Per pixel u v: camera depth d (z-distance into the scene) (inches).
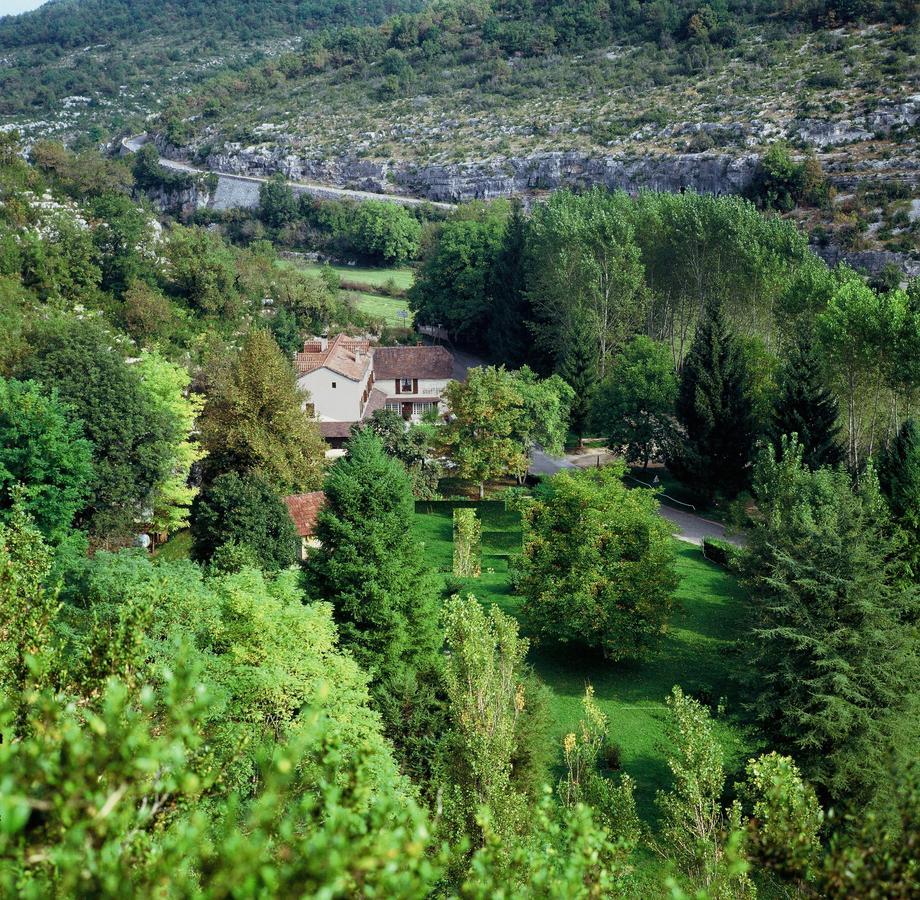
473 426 2763.3
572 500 1902.1
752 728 1435.8
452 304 4753.9
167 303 3718.0
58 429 1771.7
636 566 1840.6
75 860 303.9
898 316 2222.0
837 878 423.2
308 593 1520.7
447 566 2317.9
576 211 3725.4
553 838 493.4
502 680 1155.3
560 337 3649.1
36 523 1753.2
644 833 1208.2
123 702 384.2
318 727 807.1
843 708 1262.3
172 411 2347.4
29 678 498.6
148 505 2121.1
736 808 922.7
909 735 1263.5
